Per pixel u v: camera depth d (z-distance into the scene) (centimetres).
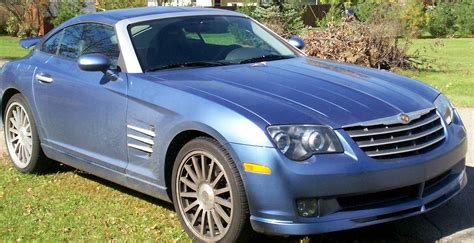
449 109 486
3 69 647
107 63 497
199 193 437
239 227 409
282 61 539
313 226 390
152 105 461
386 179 399
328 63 548
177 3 2733
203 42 545
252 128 396
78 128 540
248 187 398
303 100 425
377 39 1375
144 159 475
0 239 450
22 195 556
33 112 598
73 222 484
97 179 603
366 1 2250
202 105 426
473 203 516
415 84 501
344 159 391
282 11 1916
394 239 443
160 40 531
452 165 449
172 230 466
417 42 2395
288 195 387
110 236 454
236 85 452
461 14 2819
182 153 443
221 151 411
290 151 389
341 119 405
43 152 603
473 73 1392
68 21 611
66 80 548
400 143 415
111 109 499
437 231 457
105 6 2222
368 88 460
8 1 2664
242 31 580
